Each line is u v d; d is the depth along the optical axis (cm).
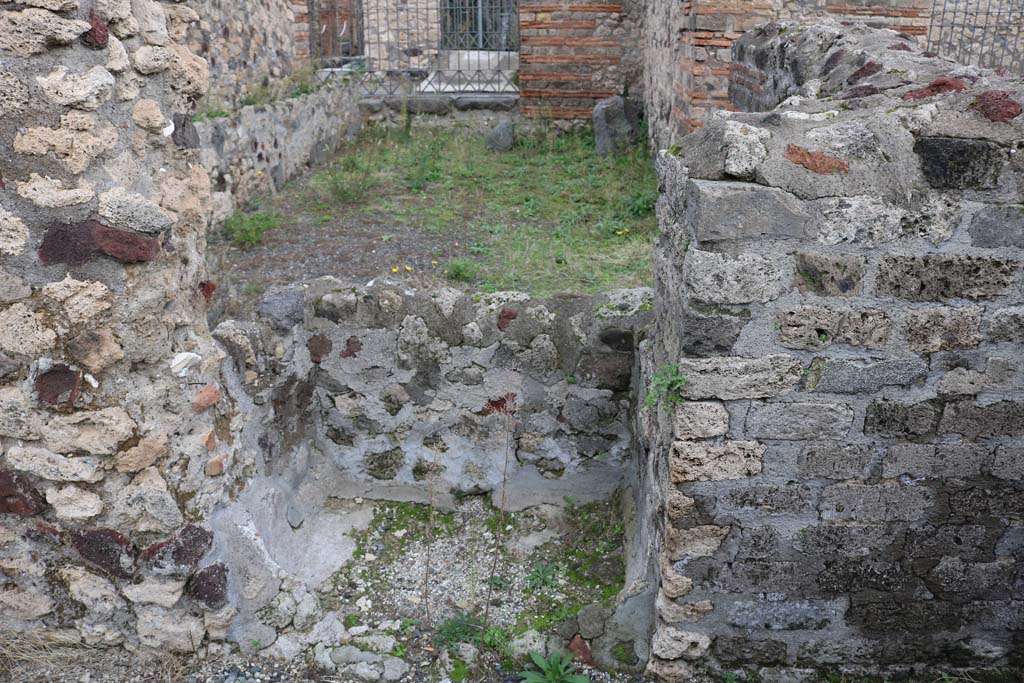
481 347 396
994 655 311
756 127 252
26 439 299
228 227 575
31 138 263
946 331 265
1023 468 282
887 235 255
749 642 311
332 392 410
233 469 339
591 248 556
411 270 496
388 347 399
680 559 297
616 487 415
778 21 510
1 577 324
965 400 274
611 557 384
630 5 950
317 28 1106
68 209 271
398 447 419
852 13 667
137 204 278
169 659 323
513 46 1184
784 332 265
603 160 845
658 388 290
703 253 256
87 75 263
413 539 401
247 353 352
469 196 694
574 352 391
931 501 288
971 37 865
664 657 314
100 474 302
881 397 273
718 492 287
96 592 319
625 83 980
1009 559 296
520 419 407
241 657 328
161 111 303
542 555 392
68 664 321
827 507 289
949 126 246
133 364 297
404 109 993
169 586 315
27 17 250
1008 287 260
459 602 363
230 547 325
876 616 305
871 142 248
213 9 690
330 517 409
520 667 329
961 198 252
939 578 299
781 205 251
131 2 282
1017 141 246
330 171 780
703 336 266
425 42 1135
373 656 329
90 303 281
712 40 648
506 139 894
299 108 772
